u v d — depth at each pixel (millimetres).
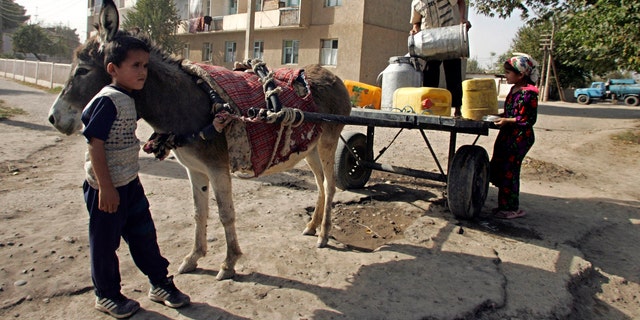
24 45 61125
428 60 6016
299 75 4082
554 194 6961
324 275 3756
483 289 3607
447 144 10945
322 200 4707
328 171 4488
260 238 4496
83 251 4020
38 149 8539
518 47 40969
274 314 3148
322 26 23562
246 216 5148
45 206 5188
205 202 3732
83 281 3494
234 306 3227
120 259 3914
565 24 12367
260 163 3504
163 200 5594
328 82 4504
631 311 3672
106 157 2723
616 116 19688
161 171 7125
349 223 5223
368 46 22391
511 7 13688
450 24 6129
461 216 5195
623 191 7355
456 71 6281
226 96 3322
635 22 10297
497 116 5285
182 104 3242
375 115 5059
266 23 25766
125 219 2900
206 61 31609
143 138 10789
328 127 4391
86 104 2973
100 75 2961
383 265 3990
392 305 3316
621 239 5094
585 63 14008
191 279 3611
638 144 12047
